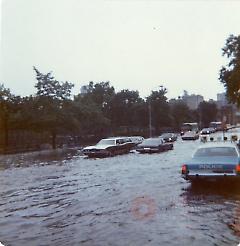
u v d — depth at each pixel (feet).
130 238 21.07
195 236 21.02
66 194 37.01
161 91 224.53
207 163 36.91
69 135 161.68
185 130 229.04
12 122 127.54
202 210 27.35
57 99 138.51
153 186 39.29
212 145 41.29
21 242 20.93
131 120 214.90
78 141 165.78
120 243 20.25
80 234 22.27
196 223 23.79
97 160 78.59
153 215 26.21
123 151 98.84
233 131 228.02
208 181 39.11
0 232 23.00
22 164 74.79
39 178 50.49
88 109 166.71
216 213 26.35
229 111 286.46
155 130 227.81
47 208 30.37
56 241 20.94
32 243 20.67
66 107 142.00
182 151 98.22
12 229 23.77
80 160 80.48
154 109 217.77
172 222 24.18
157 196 33.42
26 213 28.73
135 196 33.91
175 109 261.44
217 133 201.87
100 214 27.40
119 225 23.91
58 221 25.77
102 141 96.43
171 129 257.34
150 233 21.84
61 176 52.03
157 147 97.40
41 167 66.54
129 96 217.15
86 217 26.63
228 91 87.45
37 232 22.80
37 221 25.91
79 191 38.45
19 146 128.88
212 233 21.47
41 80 135.85
